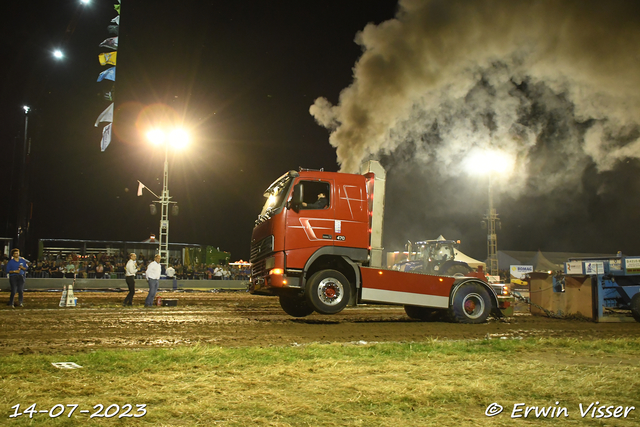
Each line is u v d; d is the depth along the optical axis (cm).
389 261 2280
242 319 1115
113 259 3048
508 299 1190
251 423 361
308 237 1029
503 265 4766
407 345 724
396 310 1559
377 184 1104
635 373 543
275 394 435
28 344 718
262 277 1071
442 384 480
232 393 436
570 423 379
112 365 541
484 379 505
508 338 878
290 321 1095
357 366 559
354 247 1057
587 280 1252
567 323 1181
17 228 3444
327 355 627
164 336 820
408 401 422
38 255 3127
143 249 3394
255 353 624
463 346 721
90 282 2641
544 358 641
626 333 995
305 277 1045
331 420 371
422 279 1098
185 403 405
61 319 1045
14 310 1257
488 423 374
